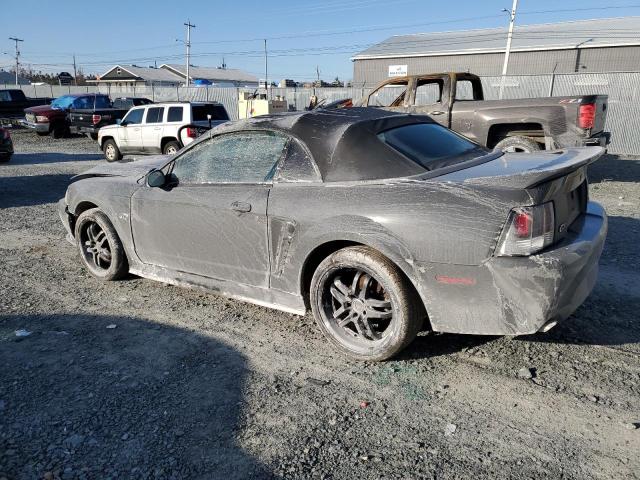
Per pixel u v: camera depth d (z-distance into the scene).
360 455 2.57
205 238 4.04
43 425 2.85
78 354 3.63
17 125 27.53
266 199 3.65
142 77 79.62
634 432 2.68
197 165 4.16
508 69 34.28
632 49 30.39
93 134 21.12
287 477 2.44
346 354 3.50
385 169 3.34
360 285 3.41
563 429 2.72
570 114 8.36
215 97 29.89
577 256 2.93
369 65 38.88
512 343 3.62
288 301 3.72
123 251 4.85
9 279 5.19
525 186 2.87
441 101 9.47
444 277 3.02
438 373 3.29
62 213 5.44
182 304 4.49
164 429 2.80
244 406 2.99
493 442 2.64
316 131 3.61
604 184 10.08
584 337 3.68
